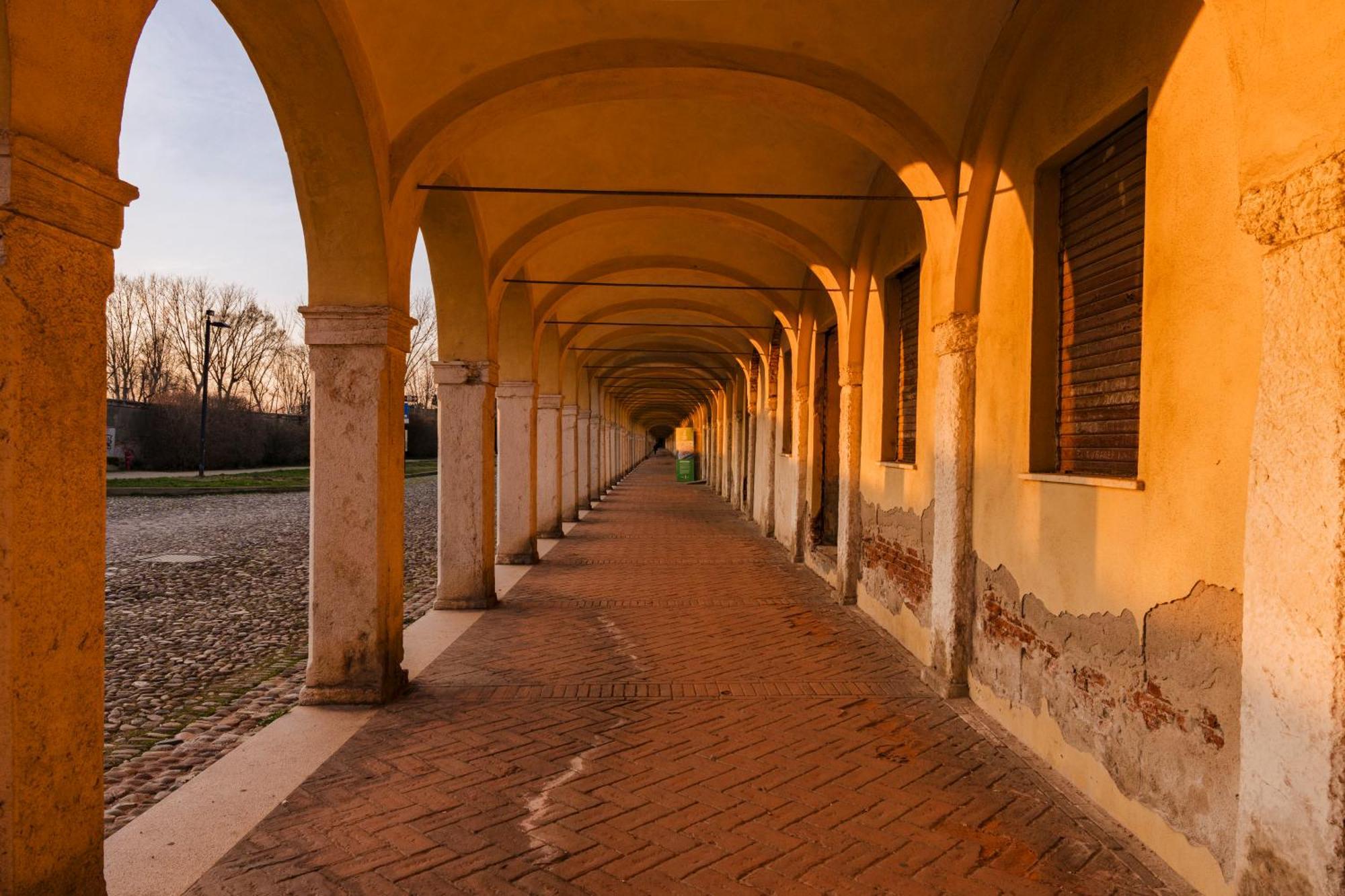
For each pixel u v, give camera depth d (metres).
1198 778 3.27
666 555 13.01
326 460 5.50
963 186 5.54
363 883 3.25
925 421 6.72
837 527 11.88
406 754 4.63
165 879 3.28
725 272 11.78
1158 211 3.65
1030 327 4.84
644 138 7.60
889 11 5.28
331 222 5.41
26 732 2.66
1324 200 2.42
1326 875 2.44
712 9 5.40
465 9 5.18
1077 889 3.27
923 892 3.23
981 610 5.49
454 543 8.78
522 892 3.19
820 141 7.49
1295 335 2.58
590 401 21.98
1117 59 3.99
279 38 4.73
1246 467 3.04
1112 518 3.93
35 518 2.68
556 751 4.69
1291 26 2.49
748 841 3.63
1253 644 2.78
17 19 2.52
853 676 6.25
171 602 9.36
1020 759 4.61
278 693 5.96
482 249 8.39
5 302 2.56
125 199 2.96
